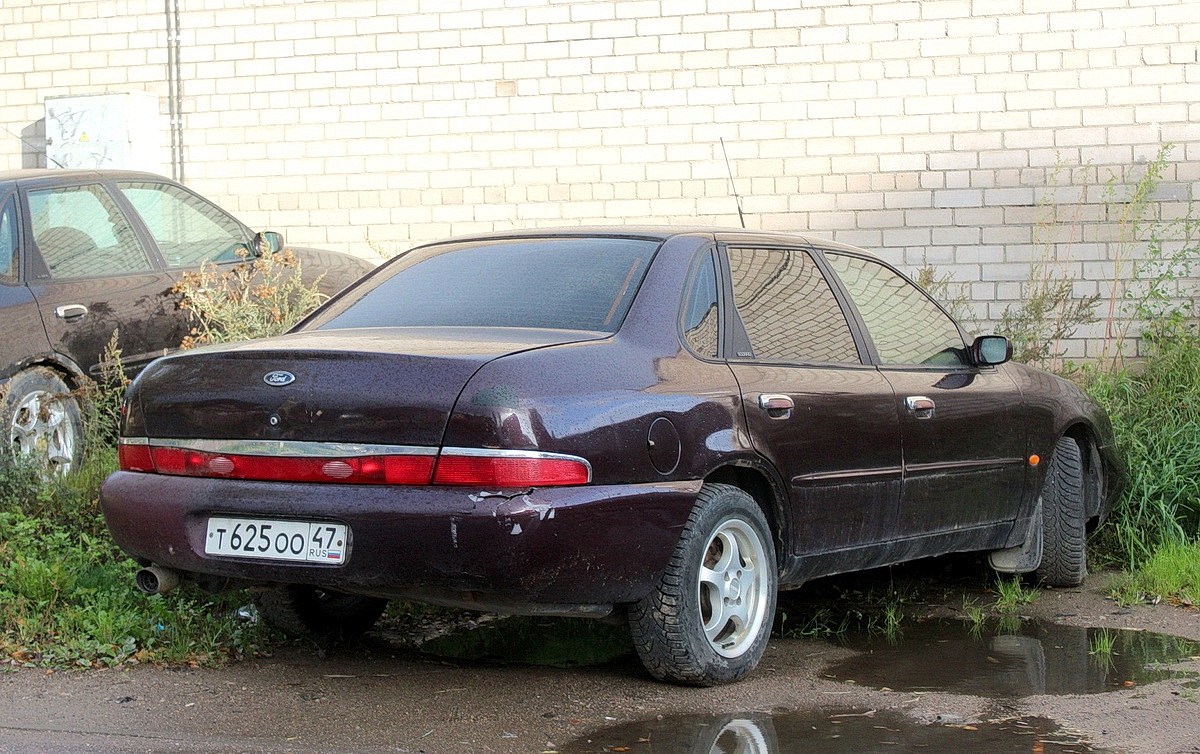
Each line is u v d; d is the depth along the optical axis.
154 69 11.08
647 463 4.06
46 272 7.17
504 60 10.39
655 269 4.52
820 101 9.85
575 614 4.03
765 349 4.70
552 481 3.83
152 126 10.97
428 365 3.90
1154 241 9.38
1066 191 9.51
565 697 4.18
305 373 4.04
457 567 3.77
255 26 10.86
